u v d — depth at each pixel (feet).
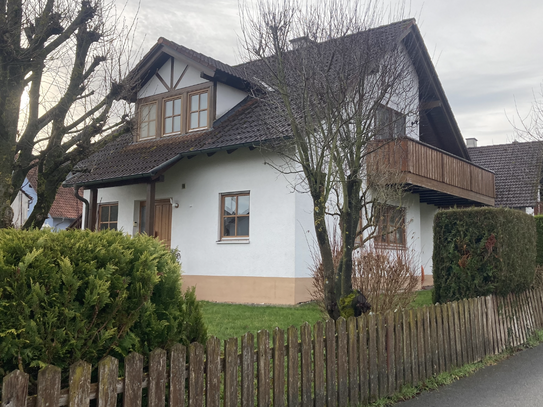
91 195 46.39
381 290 22.93
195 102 47.09
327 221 34.99
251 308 34.09
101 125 25.84
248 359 12.20
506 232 24.86
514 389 18.40
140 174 39.55
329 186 20.16
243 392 12.01
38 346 8.98
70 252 10.05
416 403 16.62
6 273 8.95
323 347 14.46
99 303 9.75
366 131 19.76
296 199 36.60
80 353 9.52
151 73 50.26
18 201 65.46
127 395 9.52
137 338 10.52
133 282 10.75
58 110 24.13
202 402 10.90
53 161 23.86
